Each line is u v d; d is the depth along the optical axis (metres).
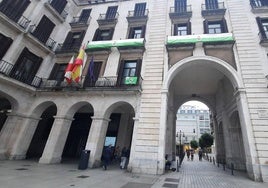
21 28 15.10
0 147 13.80
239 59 13.52
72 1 21.48
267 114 11.60
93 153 12.91
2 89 13.73
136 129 12.97
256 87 12.45
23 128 14.99
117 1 20.77
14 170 9.70
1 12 13.64
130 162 12.16
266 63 13.09
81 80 15.60
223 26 15.43
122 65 15.71
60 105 15.42
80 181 8.19
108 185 7.73
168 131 18.92
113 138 18.45
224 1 17.00
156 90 13.84
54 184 7.30
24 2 16.16
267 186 8.93
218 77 18.12
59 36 19.34
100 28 19.17
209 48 14.38
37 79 16.52
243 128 11.91
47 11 18.20
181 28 16.69
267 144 10.91
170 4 18.22
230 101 16.09
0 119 17.88
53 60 18.34
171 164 15.12
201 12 16.66
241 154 15.79
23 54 15.40
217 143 21.38
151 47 15.80
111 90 14.09
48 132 20.62
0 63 13.77
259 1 16.19
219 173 13.02
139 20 17.83
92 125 13.89
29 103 15.86
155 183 8.74
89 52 17.30
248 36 14.29
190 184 8.77
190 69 17.17
